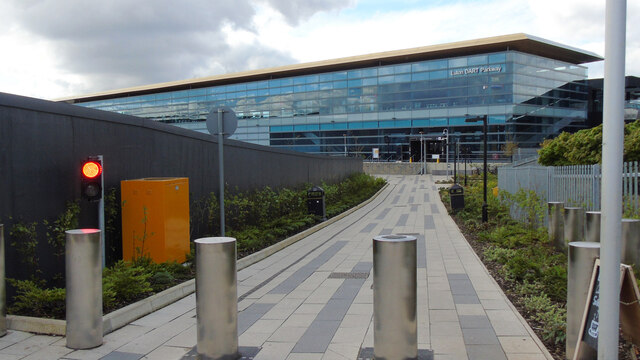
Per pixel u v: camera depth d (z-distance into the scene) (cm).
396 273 402
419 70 5353
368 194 2756
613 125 321
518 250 895
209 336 428
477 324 535
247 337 511
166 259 769
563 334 465
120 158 802
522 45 4894
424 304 623
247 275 837
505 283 722
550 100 5234
